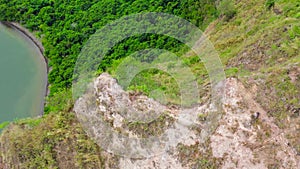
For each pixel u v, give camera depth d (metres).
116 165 17.58
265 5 24.23
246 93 16.98
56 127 19.70
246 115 16.23
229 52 22.27
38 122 21.48
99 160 17.94
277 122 15.87
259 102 16.58
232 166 15.57
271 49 20.06
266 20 23.22
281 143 15.34
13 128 21.39
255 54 20.45
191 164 16.17
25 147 19.80
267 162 15.17
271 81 17.14
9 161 20.08
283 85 16.83
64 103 22.59
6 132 21.25
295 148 15.09
